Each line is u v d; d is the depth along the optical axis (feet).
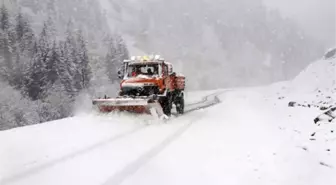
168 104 36.55
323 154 17.02
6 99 150.92
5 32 194.39
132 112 31.73
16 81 179.01
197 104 61.41
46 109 149.79
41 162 16.35
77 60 183.21
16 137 21.76
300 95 65.67
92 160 17.02
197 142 21.86
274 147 19.74
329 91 59.06
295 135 22.56
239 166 16.49
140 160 17.30
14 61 186.70
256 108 46.39
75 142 20.98
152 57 37.81
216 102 66.54
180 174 15.26
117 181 14.01
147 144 21.17
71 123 28.40
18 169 15.17
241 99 72.90
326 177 14.11
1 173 14.55
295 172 15.12
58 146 19.74
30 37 206.28
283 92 85.15
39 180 13.82
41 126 26.50
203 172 15.61
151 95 33.32
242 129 26.81
